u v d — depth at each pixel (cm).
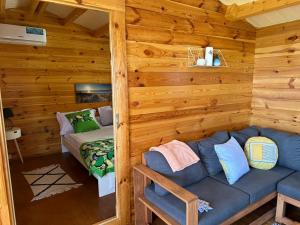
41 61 398
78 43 433
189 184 219
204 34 261
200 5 251
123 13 195
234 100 311
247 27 306
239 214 199
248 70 321
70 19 379
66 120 411
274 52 302
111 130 413
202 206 182
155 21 219
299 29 275
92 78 458
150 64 221
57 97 423
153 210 200
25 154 401
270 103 314
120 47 197
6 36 332
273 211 245
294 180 229
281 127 305
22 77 384
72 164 376
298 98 284
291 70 288
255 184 221
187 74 253
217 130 297
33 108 400
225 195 202
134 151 223
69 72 430
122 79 201
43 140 416
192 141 255
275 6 229
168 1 226
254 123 336
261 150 263
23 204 261
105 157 282
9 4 338
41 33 358
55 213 245
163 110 238
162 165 209
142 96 220
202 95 272
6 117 347
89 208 254
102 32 425
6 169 164
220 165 245
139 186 220
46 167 363
